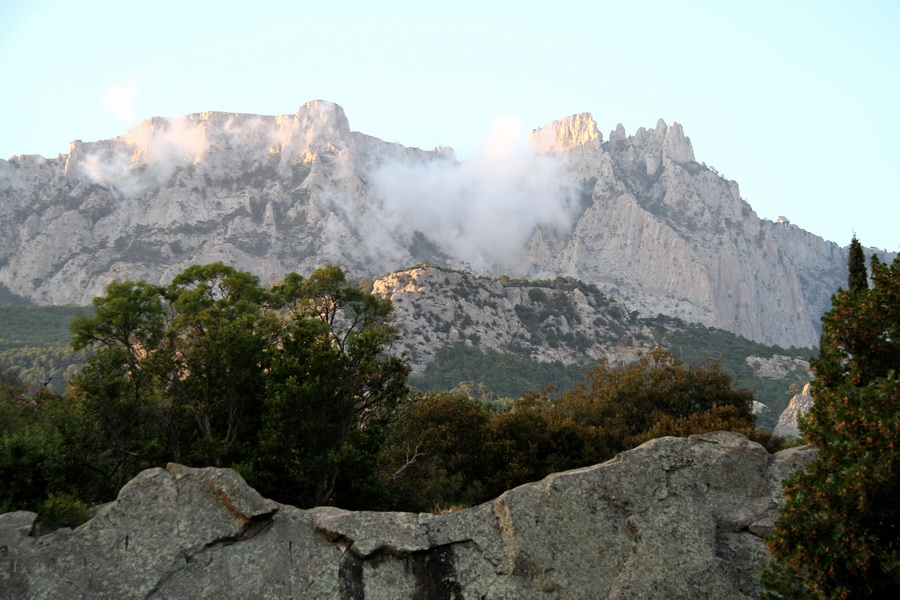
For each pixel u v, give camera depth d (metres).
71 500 23.48
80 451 29.02
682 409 50.41
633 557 18.69
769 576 16.02
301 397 28.55
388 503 29.19
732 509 19.64
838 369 18.20
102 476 30.23
